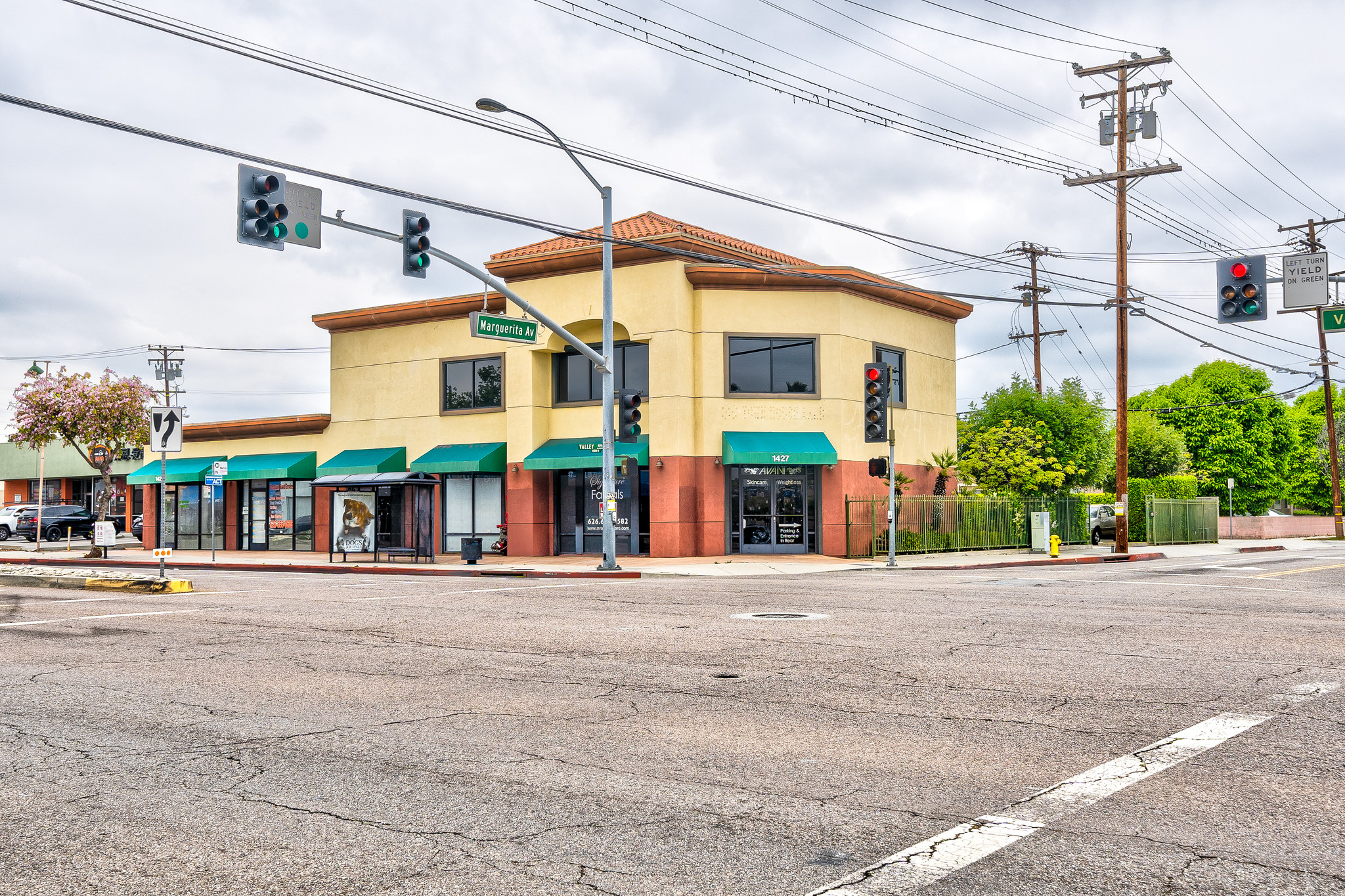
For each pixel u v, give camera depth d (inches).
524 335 908.0
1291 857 191.0
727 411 1205.1
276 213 623.5
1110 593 738.2
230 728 303.6
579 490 1285.7
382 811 222.7
